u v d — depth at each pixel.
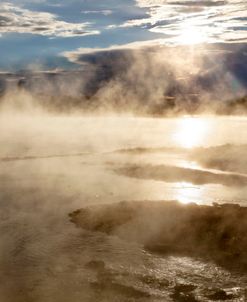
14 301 9.96
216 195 20.34
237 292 10.37
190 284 10.74
